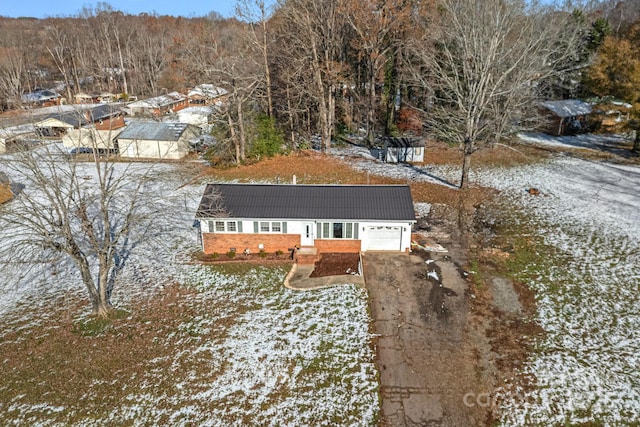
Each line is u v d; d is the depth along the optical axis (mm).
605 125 52250
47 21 115000
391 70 50500
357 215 24953
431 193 34719
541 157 43500
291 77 44656
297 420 15148
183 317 20234
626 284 22359
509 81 40406
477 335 19031
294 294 21922
